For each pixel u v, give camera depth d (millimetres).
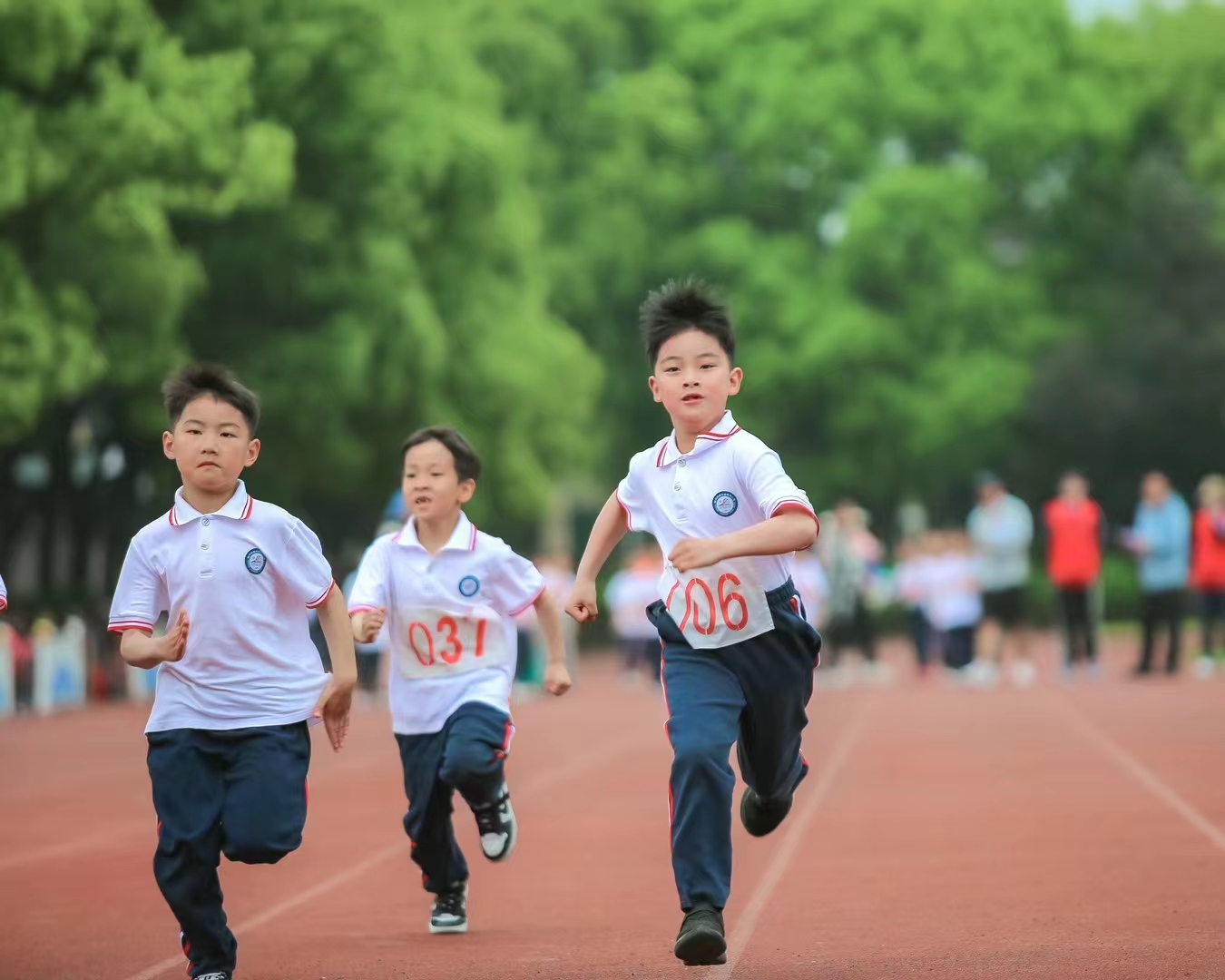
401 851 35594
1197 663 89062
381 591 25812
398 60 99062
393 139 98250
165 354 85312
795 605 21594
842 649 91000
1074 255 167875
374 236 99062
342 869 33250
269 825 20500
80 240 81250
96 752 61312
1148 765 46125
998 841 33781
